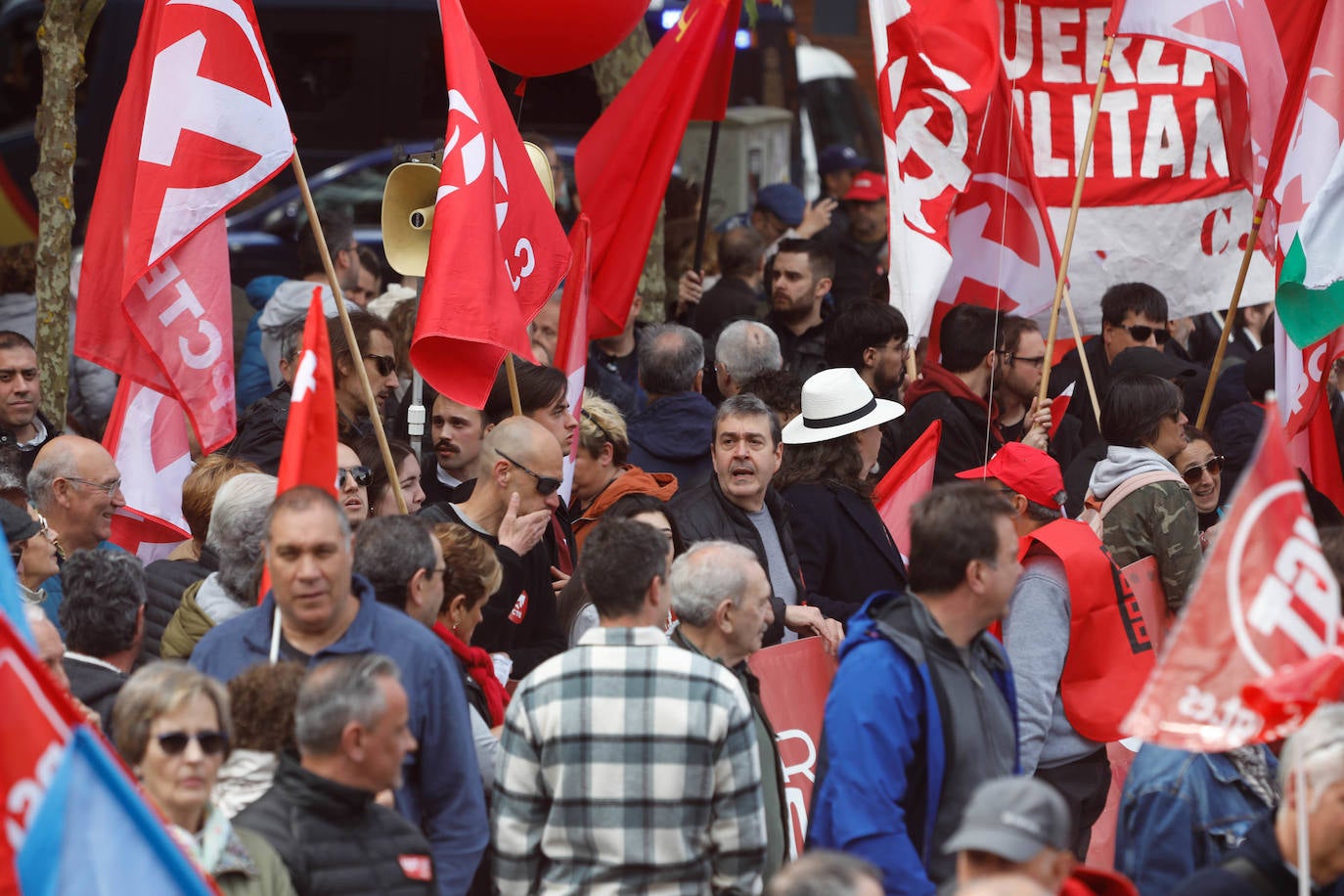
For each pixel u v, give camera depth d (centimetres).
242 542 1566
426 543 1504
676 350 2362
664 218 3500
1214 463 2112
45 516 1855
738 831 1380
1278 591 1238
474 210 1853
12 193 5516
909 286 2489
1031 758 1647
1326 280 2245
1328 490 2394
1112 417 1928
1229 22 2386
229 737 1214
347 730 1226
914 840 1372
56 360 2503
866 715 1347
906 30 2503
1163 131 2855
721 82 2839
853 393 2006
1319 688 1210
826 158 4734
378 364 2088
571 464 2084
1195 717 1233
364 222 5212
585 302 2248
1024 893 993
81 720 1052
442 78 5494
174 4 1900
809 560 1952
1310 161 2328
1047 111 2858
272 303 2797
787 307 2819
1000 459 1798
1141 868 1510
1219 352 2436
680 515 1905
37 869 1028
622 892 1366
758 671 1778
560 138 5378
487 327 1842
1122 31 2386
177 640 1577
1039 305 2656
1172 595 1869
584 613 1781
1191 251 2886
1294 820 1209
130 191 1989
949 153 2512
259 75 1923
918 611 1389
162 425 2048
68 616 1484
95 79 5350
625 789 1368
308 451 1533
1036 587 1688
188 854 1169
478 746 1547
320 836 1232
